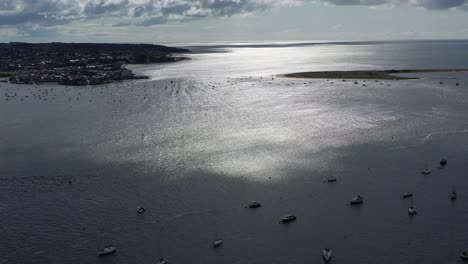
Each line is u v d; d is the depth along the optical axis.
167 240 94.69
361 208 106.75
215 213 105.06
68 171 131.75
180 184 120.56
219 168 130.62
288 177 123.56
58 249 92.06
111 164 136.25
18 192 118.44
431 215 103.19
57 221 102.88
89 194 116.25
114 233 97.56
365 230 97.44
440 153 140.25
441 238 94.19
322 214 104.19
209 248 91.56
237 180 122.12
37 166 136.38
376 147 146.25
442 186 117.50
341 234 96.00
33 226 100.75
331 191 115.31
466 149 143.50
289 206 107.94
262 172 127.06
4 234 97.69
